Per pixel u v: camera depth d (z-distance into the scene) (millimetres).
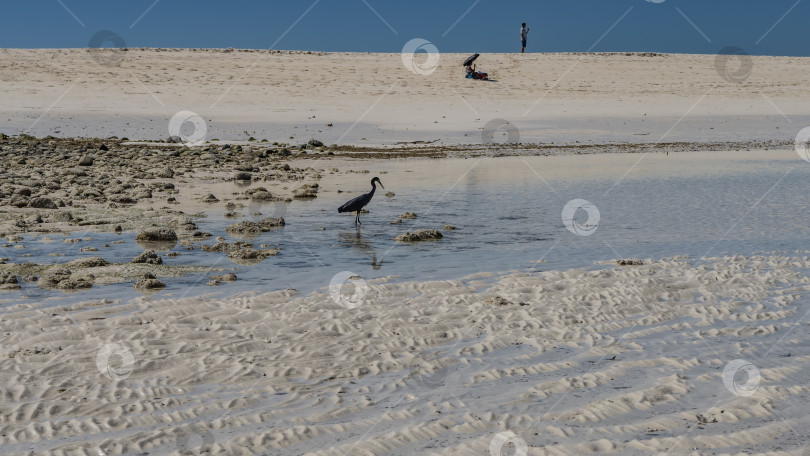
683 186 21562
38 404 6188
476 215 16891
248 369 7109
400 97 51812
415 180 23062
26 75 51219
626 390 6781
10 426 5805
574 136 38625
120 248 12742
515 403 6457
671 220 16141
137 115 41281
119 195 17875
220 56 64500
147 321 8578
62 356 7316
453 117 44625
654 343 8180
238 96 49562
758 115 48969
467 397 6590
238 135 36000
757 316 9195
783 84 62344
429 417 6117
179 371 7027
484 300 9734
